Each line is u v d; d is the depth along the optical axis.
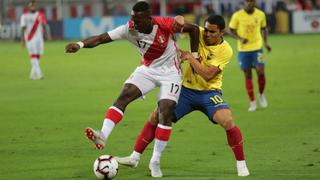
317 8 148.75
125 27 27.53
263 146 35.09
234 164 30.88
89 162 31.72
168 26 27.41
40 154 33.72
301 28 143.88
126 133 39.66
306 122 42.84
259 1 148.12
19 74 77.31
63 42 131.00
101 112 48.72
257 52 49.28
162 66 27.98
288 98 54.69
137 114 47.47
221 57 28.00
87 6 151.75
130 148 35.16
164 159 32.19
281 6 143.50
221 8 143.25
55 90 62.22
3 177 28.73
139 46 27.80
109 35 27.56
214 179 27.69
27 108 51.00
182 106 28.72
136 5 26.84
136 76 28.03
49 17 149.88
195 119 44.53
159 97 27.91
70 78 72.19
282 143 35.84
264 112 47.62
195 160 31.92
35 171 29.88
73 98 56.53
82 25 139.88
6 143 36.88
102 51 109.19
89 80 70.06
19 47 121.38
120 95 27.83
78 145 36.03
